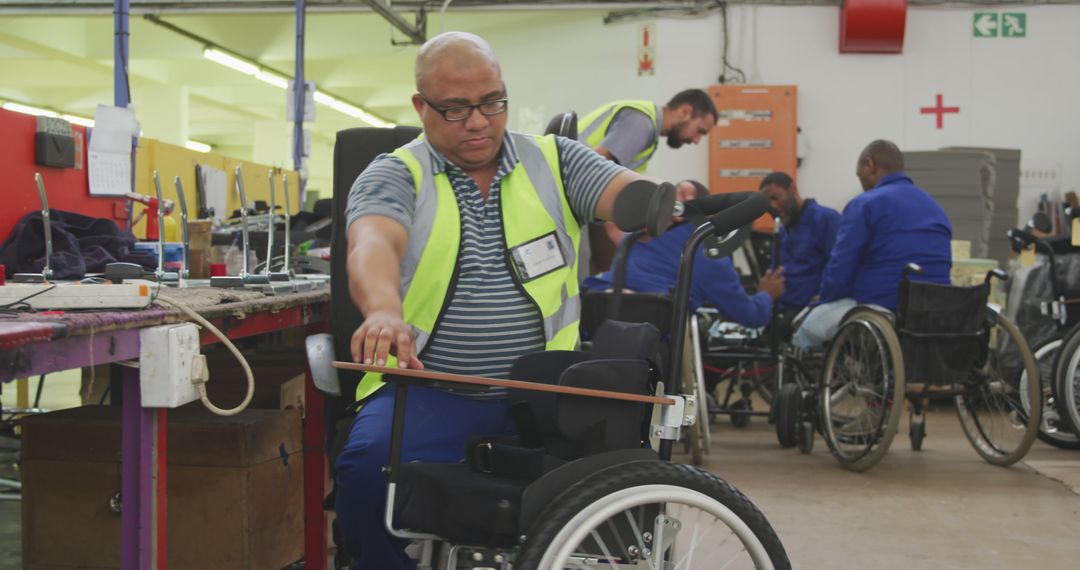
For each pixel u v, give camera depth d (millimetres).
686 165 7832
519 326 1891
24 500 2293
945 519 3391
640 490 1435
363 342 1515
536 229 1919
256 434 2293
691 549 1507
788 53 7750
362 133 2299
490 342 1873
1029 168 7566
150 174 4520
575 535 1387
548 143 2010
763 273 5863
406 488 1628
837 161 7723
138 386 1572
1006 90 7582
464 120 1856
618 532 1472
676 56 7926
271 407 3078
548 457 1554
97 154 3211
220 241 3744
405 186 1872
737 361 5117
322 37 10656
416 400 1813
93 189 3188
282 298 2105
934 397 4246
